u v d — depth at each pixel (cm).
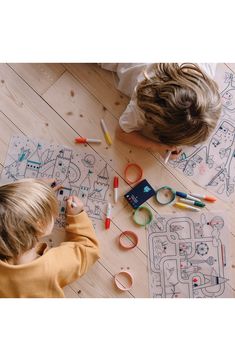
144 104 98
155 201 120
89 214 120
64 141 120
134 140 117
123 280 119
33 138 120
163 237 120
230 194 121
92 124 121
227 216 120
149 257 120
